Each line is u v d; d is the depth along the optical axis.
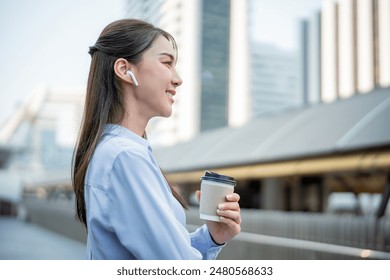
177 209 1.35
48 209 25.50
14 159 64.38
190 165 20.41
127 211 1.23
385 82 123.88
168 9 131.88
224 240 1.56
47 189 39.97
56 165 67.12
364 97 15.55
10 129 65.69
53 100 73.06
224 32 145.38
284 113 20.92
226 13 146.25
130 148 1.30
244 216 10.24
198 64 139.88
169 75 1.45
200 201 1.49
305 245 7.67
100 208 1.27
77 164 1.44
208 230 1.57
